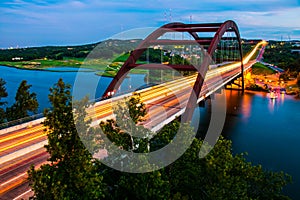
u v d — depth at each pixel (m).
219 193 17.94
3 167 27.86
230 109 90.62
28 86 57.34
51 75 168.50
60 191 13.35
